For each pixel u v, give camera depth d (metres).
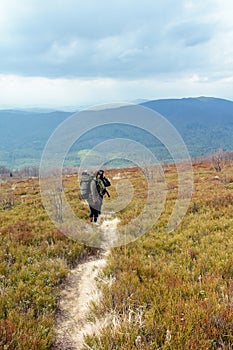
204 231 9.80
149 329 4.48
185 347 4.00
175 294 5.52
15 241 9.37
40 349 4.30
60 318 5.44
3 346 4.17
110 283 6.30
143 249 8.62
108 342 4.25
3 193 20.89
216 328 4.38
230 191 16.11
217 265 6.81
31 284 6.52
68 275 7.35
